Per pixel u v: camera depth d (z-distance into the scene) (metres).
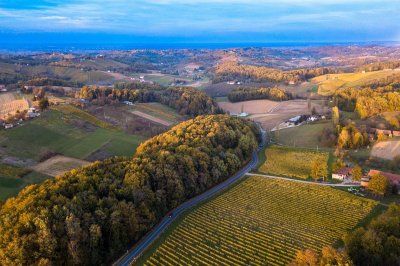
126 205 89.06
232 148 155.75
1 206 93.12
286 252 86.81
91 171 102.56
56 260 75.25
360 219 103.06
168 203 106.62
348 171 136.62
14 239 73.50
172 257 84.56
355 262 81.56
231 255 85.44
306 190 123.31
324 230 97.12
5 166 129.12
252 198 116.69
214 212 106.62
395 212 92.75
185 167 117.69
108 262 82.75
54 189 89.38
